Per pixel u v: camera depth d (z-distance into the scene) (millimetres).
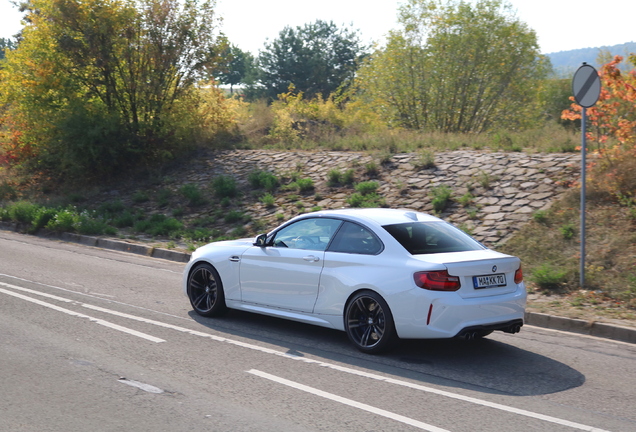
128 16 22250
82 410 4617
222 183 18438
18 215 18734
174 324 7465
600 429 4434
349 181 16781
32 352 6109
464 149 17500
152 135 22969
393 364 6016
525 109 22891
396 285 6043
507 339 7188
